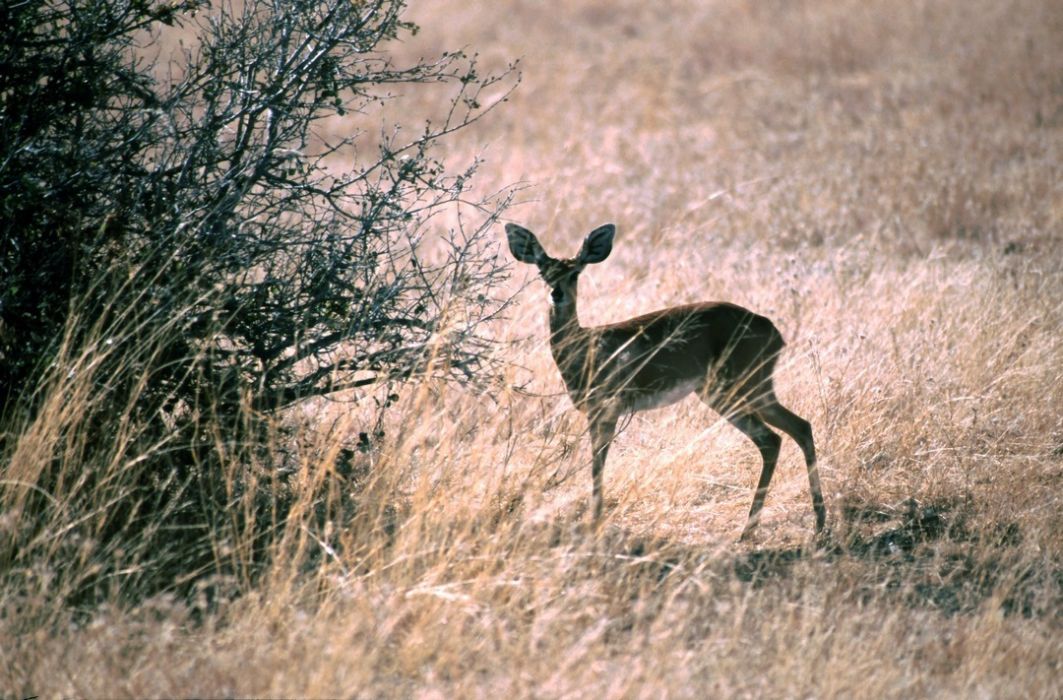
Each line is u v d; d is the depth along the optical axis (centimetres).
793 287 2569
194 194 1609
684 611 1343
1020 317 2314
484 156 4178
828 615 1380
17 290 1484
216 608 1361
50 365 1428
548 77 5591
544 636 1288
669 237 3089
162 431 1547
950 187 3606
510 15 7088
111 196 1583
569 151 4178
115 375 1447
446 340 1644
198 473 1498
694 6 7119
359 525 1470
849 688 1203
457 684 1196
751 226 3384
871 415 1953
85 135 1596
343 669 1181
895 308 2403
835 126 4562
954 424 1989
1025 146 4081
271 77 1652
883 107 4800
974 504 1777
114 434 1493
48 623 1261
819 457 1881
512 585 1355
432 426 1769
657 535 1580
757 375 1823
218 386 1533
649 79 5519
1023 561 1560
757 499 1736
